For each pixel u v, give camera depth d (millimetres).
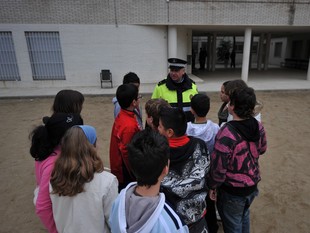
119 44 11898
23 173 4137
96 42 11742
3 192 3588
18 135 5949
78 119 1815
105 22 11562
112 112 7875
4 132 6172
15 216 3074
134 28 11781
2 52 11422
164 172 1194
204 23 11695
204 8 11508
